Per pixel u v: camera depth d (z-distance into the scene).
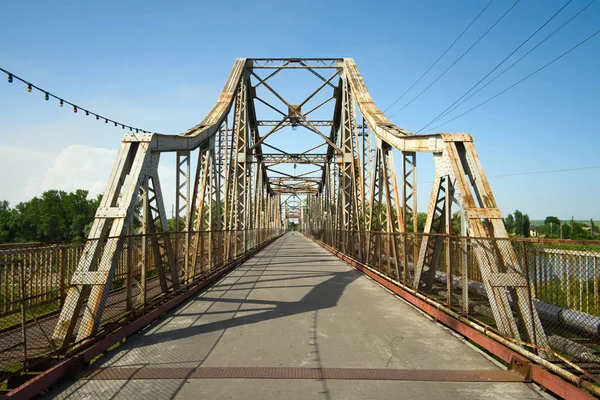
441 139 7.68
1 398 3.87
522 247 5.32
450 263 7.71
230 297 10.45
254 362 5.41
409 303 9.61
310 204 66.00
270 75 23.31
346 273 15.73
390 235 12.45
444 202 7.91
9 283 7.28
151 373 5.02
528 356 5.04
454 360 5.52
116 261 6.37
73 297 5.91
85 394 4.42
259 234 33.84
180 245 11.45
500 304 5.93
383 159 13.03
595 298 5.57
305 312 8.61
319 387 4.57
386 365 5.30
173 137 9.31
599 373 4.60
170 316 8.27
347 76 21.91
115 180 7.04
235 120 22.64
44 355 5.17
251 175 27.44
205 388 4.55
